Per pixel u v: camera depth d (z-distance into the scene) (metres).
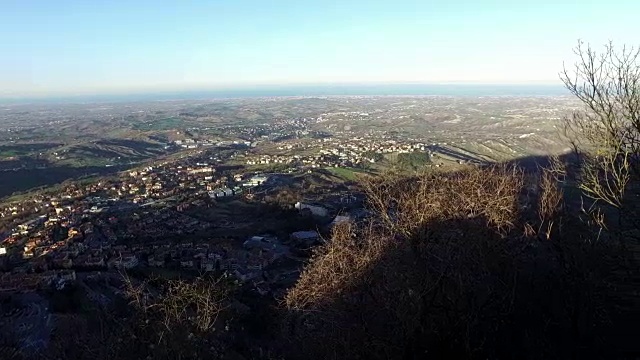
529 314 7.33
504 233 7.28
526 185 9.46
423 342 6.37
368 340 6.59
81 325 12.09
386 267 6.98
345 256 7.63
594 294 7.72
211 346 6.85
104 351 6.53
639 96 6.97
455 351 6.36
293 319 8.30
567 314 7.56
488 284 6.90
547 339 7.03
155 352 6.16
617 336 7.43
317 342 7.18
